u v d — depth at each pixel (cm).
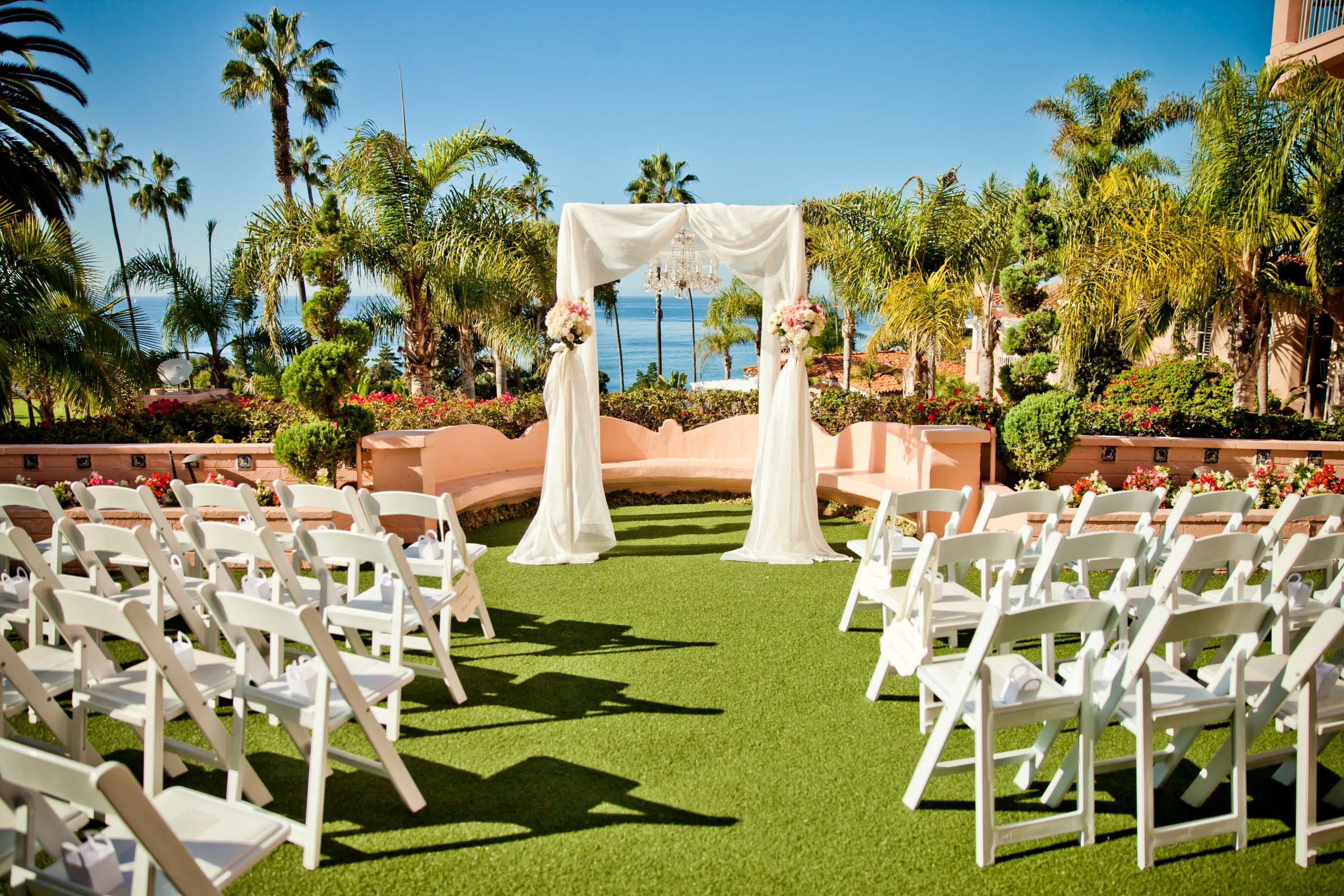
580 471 601
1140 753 244
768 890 236
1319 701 271
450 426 729
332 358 586
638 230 585
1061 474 682
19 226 777
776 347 597
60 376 729
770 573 556
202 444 643
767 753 314
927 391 917
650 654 415
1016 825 250
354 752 314
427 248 948
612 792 287
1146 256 774
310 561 357
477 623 462
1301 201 809
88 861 180
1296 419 720
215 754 269
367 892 234
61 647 366
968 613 360
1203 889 237
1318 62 851
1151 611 238
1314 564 358
